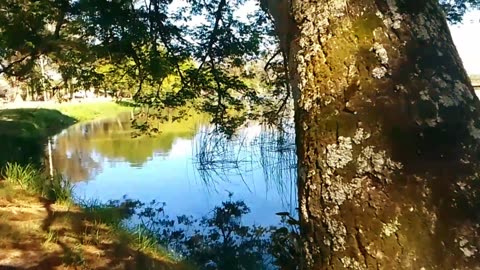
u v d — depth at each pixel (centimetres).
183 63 1222
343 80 125
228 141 1505
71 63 1214
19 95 4488
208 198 1166
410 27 124
